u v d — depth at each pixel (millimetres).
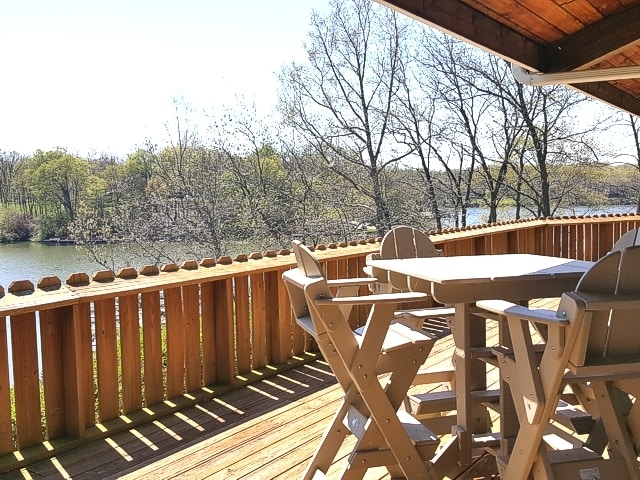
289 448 2742
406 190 14906
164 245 13156
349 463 2064
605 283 1546
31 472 2596
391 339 2168
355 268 4832
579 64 4062
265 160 14023
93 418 3047
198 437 2949
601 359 1594
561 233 8281
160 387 3371
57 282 3014
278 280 4090
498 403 2283
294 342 4289
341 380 2244
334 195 14578
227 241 13680
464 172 14992
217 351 3707
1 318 2654
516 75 4453
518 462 1791
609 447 1917
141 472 2543
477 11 3549
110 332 3109
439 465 2219
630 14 3734
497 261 2637
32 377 2785
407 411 2596
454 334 2342
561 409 2270
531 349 1680
